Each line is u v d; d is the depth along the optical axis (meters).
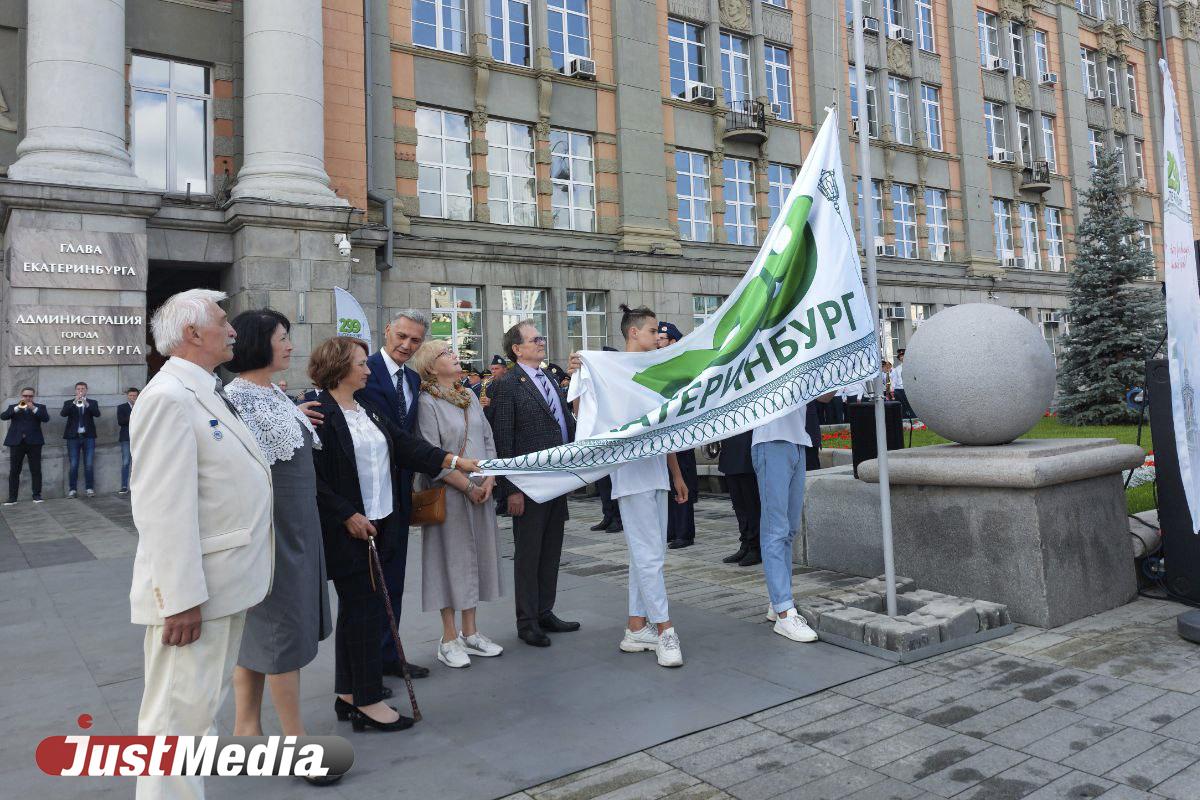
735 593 5.94
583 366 4.71
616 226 21.42
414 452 4.05
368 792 2.96
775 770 3.03
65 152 13.48
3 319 13.68
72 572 7.33
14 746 3.46
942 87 29.77
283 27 15.28
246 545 2.56
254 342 3.03
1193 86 38.00
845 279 4.68
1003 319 5.29
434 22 19.16
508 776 3.05
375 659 3.56
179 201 15.45
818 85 25.62
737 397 4.56
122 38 14.34
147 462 2.36
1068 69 33.59
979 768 2.98
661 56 22.61
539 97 20.25
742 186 24.48
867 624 4.40
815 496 6.73
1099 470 5.04
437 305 18.53
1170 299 4.17
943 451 5.36
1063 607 4.78
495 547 4.69
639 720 3.55
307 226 15.16
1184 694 3.60
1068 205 33.69
